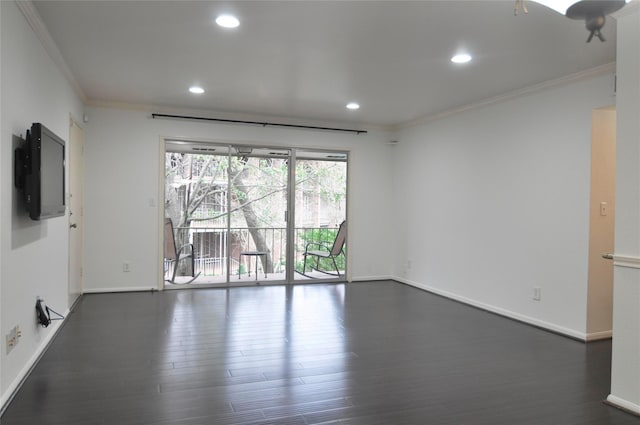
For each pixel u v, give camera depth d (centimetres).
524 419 253
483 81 444
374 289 632
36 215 276
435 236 607
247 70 422
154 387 285
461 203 559
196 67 415
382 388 291
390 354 359
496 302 501
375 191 698
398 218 693
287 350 362
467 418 252
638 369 262
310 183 674
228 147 626
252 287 630
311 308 511
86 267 561
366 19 304
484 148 523
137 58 391
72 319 442
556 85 433
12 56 261
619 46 272
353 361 341
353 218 688
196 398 270
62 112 411
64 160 374
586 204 405
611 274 416
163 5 287
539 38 332
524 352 370
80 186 531
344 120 659
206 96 526
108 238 569
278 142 644
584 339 401
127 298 541
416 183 650
